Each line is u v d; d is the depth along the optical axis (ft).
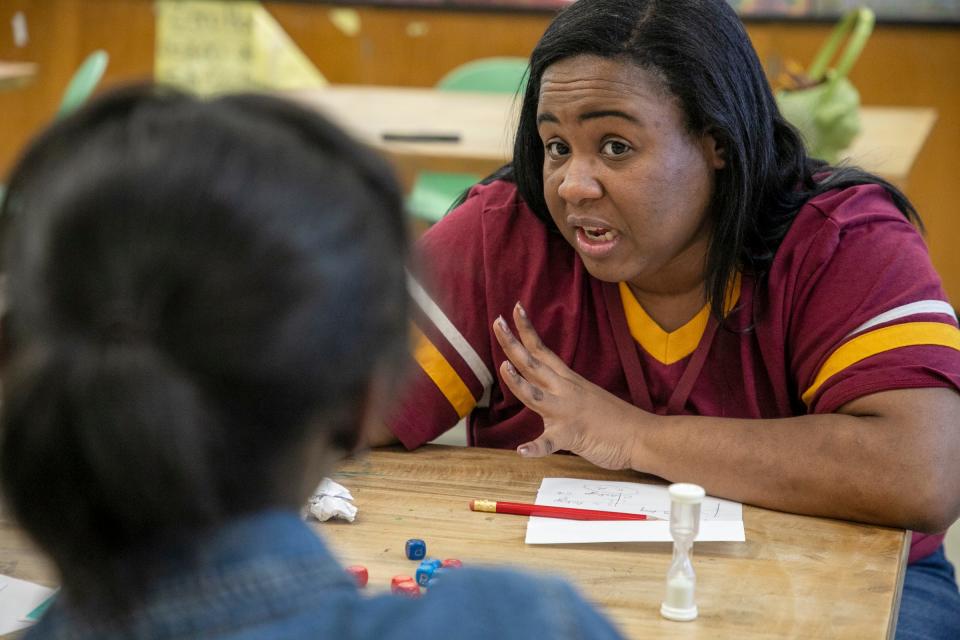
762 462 4.77
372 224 2.00
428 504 4.75
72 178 1.88
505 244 5.60
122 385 1.78
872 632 3.69
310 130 2.04
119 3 18.63
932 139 16.84
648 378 5.42
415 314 2.19
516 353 5.08
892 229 5.24
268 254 1.85
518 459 5.32
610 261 4.99
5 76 15.84
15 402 1.81
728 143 4.87
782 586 4.03
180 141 1.90
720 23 4.85
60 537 1.90
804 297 5.17
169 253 1.83
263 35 16.20
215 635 1.94
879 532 4.58
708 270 5.14
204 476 1.86
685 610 3.77
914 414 4.75
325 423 2.04
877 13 16.67
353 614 1.99
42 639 2.07
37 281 1.86
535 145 5.34
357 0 17.87
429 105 12.98
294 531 2.04
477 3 17.72
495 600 1.99
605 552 4.29
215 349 1.84
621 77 4.68
